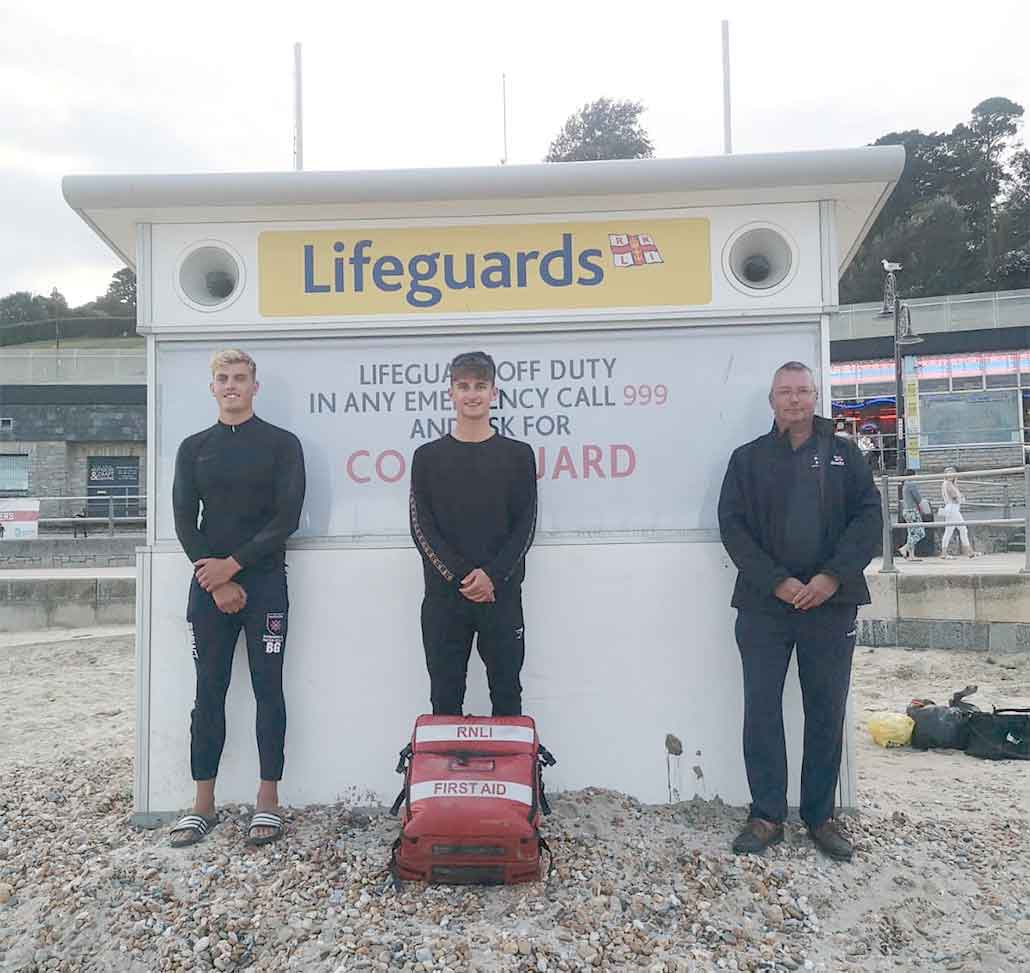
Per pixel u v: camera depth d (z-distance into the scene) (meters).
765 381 4.55
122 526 27.61
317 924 3.50
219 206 4.45
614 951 3.36
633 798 4.48
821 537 4.05
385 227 4.61
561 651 4.53
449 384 4.54
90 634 13.07
